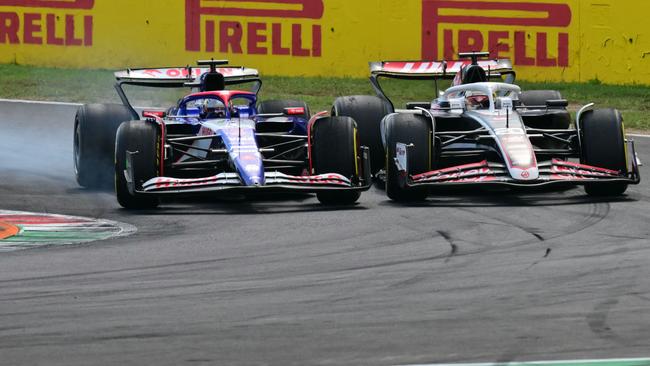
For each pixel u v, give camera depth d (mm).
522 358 21844
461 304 26344
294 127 48188
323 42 85062
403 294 27453
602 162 43938
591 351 22281
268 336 23594
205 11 85562
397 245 34188
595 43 82375
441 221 38625
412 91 85000
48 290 28109
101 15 86938
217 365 21500
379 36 84750
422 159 43375
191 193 40469
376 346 22766
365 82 85125
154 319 25078
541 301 26562
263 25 85375
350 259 32031
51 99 79125
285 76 85562
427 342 23047
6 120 70562
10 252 33469
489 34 83375
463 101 47625
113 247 34219
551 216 39469
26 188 48188
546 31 82688
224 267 31000
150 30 86312
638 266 30438
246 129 43656
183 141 46312
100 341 23250
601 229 36625
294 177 41625
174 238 35781
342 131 43656
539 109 49688
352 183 43250
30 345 22953
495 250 33156
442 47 84062
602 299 26656
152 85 52156
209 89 48250
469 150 45844
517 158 42344
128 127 42062
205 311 25812
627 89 81500
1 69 87062
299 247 34062
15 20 87938
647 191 45469
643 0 81688
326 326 24391
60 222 39250
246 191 40312
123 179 41812
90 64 87562
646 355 21938
